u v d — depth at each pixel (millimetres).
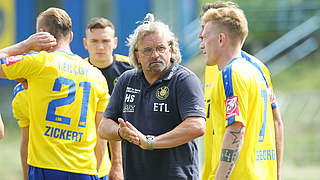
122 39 55875
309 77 62656
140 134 14883
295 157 41812
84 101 16312
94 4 56219
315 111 52219
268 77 16812
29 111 16109
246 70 14305
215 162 14742
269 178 14648
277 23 73062
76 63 16422
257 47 71875
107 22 21109
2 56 15734
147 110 15438
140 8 55750
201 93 15352
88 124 16391
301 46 70000
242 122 13789
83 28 56250
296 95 56219
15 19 58906
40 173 15711
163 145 14727
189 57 59625
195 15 63219
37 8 58250
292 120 50969
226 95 14070
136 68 15828
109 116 16219
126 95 15922
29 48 16078
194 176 15492
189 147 15383
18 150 43312
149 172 15336
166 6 56938
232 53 14797
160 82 15406
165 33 15266
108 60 21219
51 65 15844
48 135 15797
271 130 14961
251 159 14242
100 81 16859
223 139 14000
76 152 16031
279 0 76688
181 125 14875
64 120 15938
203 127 14906
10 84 59531
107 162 18344
